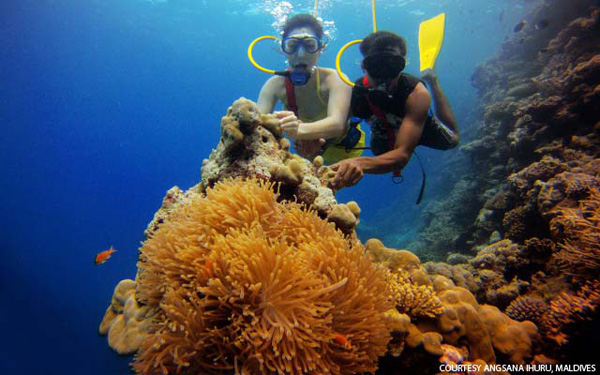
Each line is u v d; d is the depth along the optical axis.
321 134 3.04
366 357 1.53
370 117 3.78
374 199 34.72
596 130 5.60
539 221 4.64
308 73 3.52
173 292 1.53
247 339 1.33
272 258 1.55
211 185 2.54
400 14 23.00
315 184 2.47
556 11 9.84
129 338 2.16
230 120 2.34
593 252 2.88
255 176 2.34
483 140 8.92
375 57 3.07
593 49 6.96
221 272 1.55
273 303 1.43
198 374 1.45
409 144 3.08
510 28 28.45
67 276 13.50
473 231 7.82
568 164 5.02
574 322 2.46
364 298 1.63
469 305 2.29
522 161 6.88
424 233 9.89
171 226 1.90
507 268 4.20
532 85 8.41
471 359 2.17
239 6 22.28
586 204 3.45
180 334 1.49
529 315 2.86
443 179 15.13
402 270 2.59
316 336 1.40
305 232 1.84
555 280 3.32
